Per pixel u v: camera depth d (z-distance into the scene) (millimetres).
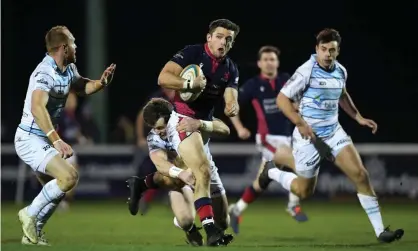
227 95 30734
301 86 33719
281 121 44250
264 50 44438
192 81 28953
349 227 43406
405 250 30141
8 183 66938
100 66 79750
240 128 44031
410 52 88688
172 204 31719
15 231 40500
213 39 30172
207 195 29266
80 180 67500
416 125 82500
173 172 30078
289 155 38281
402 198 63469
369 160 63750
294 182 36594
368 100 87125
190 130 29734
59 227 43781
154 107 30641
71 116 58406
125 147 67500
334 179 64812
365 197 33625
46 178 33719
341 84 34156
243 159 65688
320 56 33625
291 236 38531
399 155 63500
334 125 34312
